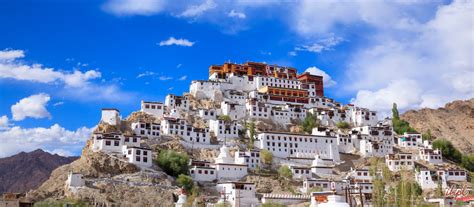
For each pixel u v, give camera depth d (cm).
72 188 14250
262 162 19075
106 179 15000
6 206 13025
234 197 15200
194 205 13825
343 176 19188
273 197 14975
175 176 16712
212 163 17925
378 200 12675
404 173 19462
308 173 18612
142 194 14638
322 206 6262
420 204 12850
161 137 18950
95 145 16700
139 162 16325
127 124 19612
